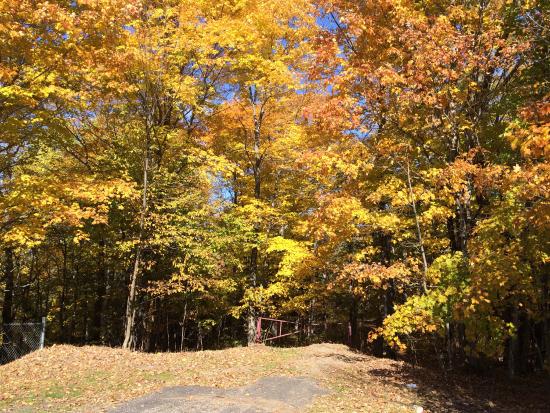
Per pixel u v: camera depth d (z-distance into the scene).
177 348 25.84
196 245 15.34
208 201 17.59
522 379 13.71
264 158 18.83
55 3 10.61
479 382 12.05
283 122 18.20
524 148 5.70
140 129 15.43
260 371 10.67
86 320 23.06
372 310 25.05
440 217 11.41
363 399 8.84
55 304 26.86
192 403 7.70
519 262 9.05
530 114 6.25
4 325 13.77
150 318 19.14
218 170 15.77
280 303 20.17
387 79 9.86
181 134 16.80
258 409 7.55
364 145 12.14
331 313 24.58
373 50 11.11
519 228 8.69
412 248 15.01
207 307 21.06
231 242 16.52
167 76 13.98
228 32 14.13
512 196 9.16
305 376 10.31
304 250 16.06
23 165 14.85
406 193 11.01
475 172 9.95
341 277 11.76
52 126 13.03
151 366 11.05
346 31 11.66
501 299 9.47
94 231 15.95
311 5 12.66
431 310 9.66
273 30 16.41
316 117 10.89
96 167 15.94
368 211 12.53
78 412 7.38
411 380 11.26
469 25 11.31
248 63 16.08
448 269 9.72
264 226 17.92
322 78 11.64
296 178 19.55
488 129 12.40
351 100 10.48
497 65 10.98
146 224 14.47
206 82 16.75
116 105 15.50
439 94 10.38
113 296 20.30
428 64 10.18
